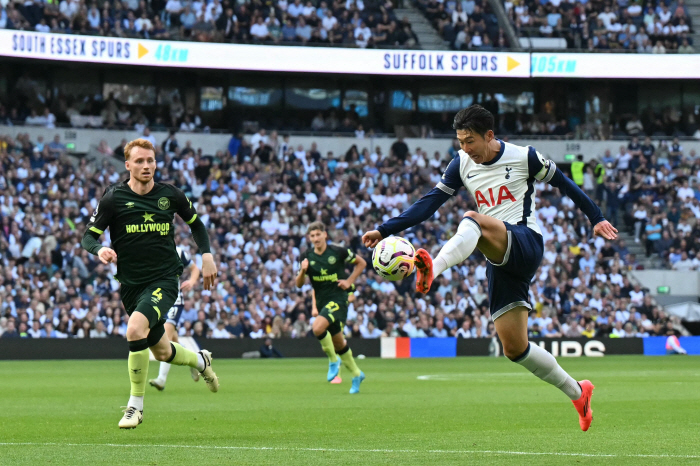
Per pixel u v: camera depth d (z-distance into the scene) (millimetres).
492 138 7848
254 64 39219
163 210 9305
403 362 28094
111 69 41531
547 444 7824
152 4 40062
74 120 40312
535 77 40812
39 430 9164
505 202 7855
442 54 40188
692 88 44438
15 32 35125
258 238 35750
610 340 33250
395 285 34844
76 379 19125
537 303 34781
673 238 39031
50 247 33062
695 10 43969
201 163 38344
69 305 30828
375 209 38719
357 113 44219
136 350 8922
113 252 8648
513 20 42094
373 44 41031
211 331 31500
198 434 8734
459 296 34688
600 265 37188
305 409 11852
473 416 10766
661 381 18391
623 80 43750
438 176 40781
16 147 36500
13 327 29844
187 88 42750
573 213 39344
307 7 41469
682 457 6887
